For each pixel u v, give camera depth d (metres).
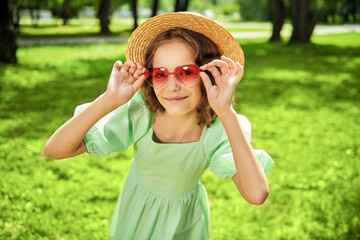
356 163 4.29
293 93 8.06
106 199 3.38
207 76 1.51
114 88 1.54
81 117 1.52
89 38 21.97
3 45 10.28
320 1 40.91
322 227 2.98
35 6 31.70
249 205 3.31
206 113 1.69
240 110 6.49
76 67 10.78
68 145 1.51
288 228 2.98
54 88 7.95
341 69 11.78
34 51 14.08
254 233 2.92
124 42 19.62
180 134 1.77
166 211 1.85
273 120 5.93
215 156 1.67
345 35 26.78
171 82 1.55
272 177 3.88
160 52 1.60
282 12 21.34
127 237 1.92
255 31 30.73
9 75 8.90
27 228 2.85
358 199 3.45
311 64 12.88
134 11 25.83
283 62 13.22
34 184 3.54
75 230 2.87
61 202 3.23
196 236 1.97
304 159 4.36
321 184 3.72
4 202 3.18
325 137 5.16
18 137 4.84
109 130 1.71
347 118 6.14
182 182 1.82
